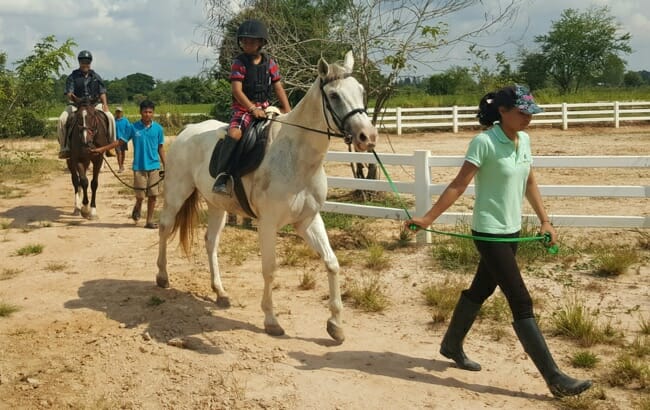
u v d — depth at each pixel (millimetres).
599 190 8172
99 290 6965
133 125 10047
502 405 4379
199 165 6344
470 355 5234
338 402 4434
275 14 11891
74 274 7621
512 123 4355
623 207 10828
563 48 45531
